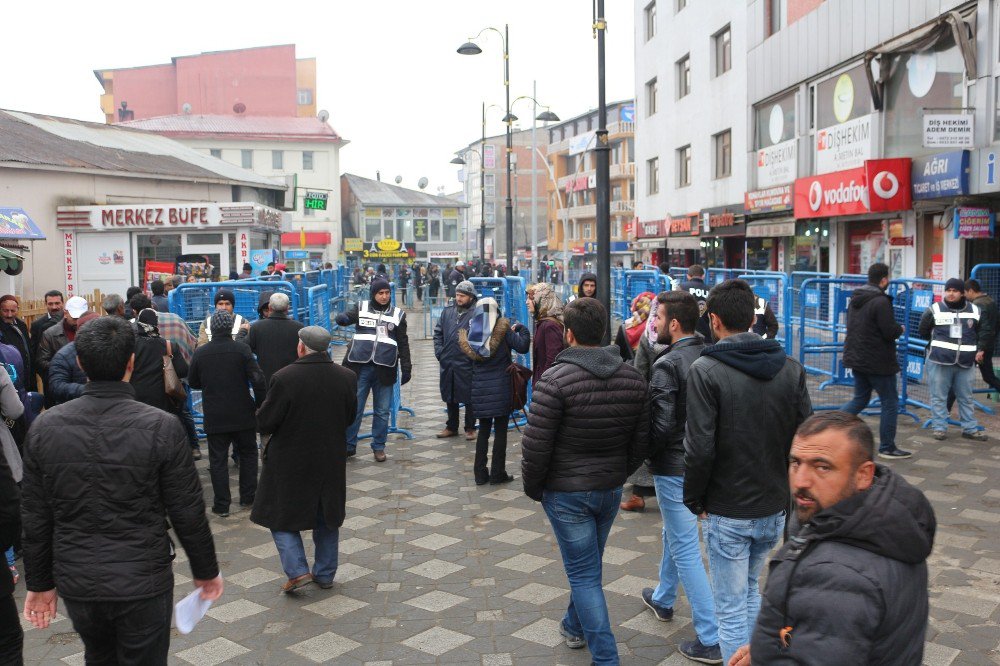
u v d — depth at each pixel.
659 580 4.98
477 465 7.55
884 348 7.76
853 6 17.42
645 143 33.09
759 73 22.53
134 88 60.50
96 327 3.10
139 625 3.05
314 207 42.41
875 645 1.72
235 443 7.08
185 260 21.42
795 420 3.52
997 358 10.47
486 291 10.07
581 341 3.90
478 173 85.12
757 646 1.88
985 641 4.25
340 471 5.15
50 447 3.02
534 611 4.81
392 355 8.39
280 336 7.79
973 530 5.93
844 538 1.79
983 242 14.32
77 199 21.69
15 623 3.39
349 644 4.44
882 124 16.55
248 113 59.50
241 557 5.86
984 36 13.02
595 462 3.81
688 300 4.17
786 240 22.44
